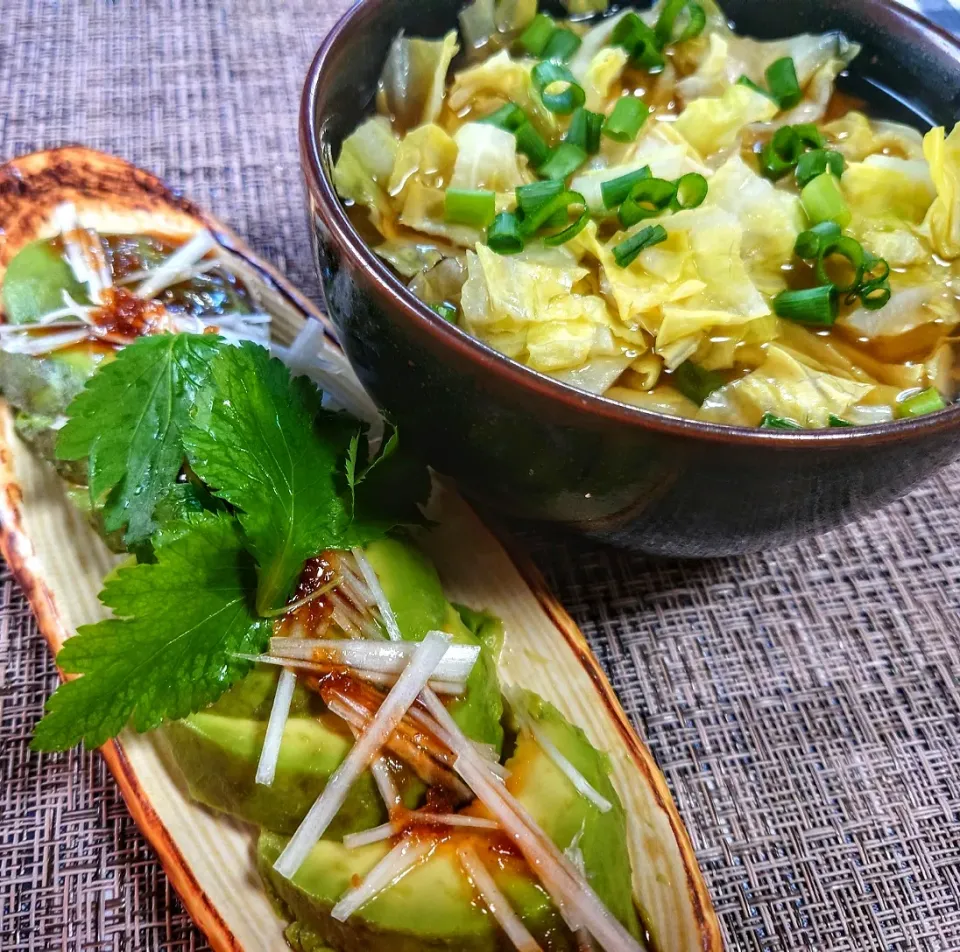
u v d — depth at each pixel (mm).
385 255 256
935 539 297
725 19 313
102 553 257
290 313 300
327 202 220
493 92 289
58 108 360
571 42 300
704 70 299
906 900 245
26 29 379
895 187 276
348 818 222
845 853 250
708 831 251
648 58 298
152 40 384
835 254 264
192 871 225
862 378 253
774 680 272
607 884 222
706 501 222
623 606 279
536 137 277
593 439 209
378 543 243
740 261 254
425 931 211
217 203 344
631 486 221
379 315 218
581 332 243
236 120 365
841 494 223
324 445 241
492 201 257
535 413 209
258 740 222
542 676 253
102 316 277
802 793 257
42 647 261
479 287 243
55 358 268
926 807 257
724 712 267
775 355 248
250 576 227
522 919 214
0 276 285
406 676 224
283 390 238
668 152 273
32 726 250
